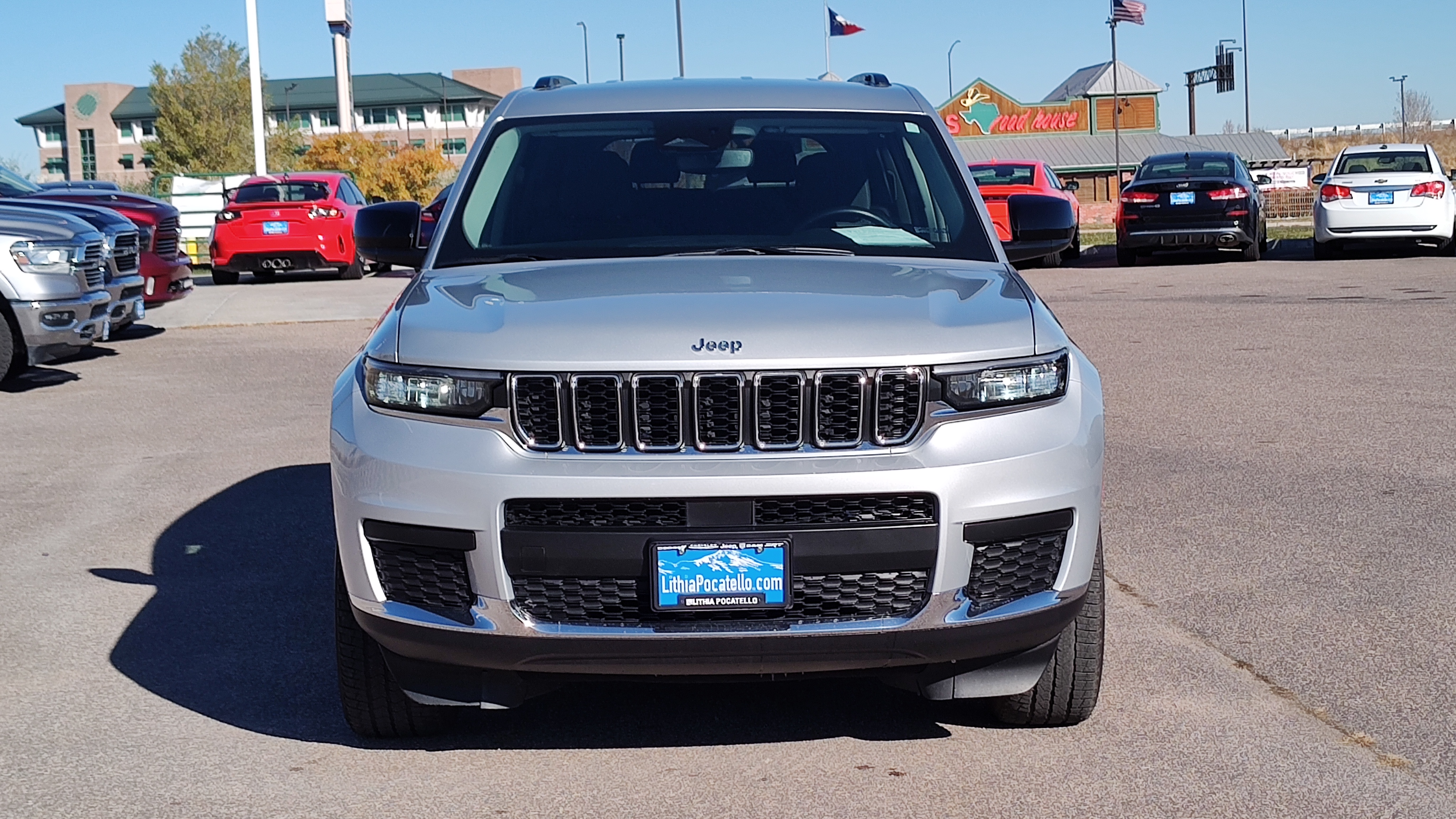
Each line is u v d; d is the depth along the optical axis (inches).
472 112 5098.4
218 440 327.0
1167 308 555.5
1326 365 391.9
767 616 128.3
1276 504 241.3
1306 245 965.2
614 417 128.6
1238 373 383.2
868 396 128.9
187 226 1154.0
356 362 147.3
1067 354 138.7
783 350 128.4
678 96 189.9
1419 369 378.0
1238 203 783.1
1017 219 181.8
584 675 131.6
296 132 2878.9
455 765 142.0
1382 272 689.0
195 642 183.3
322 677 169.6
